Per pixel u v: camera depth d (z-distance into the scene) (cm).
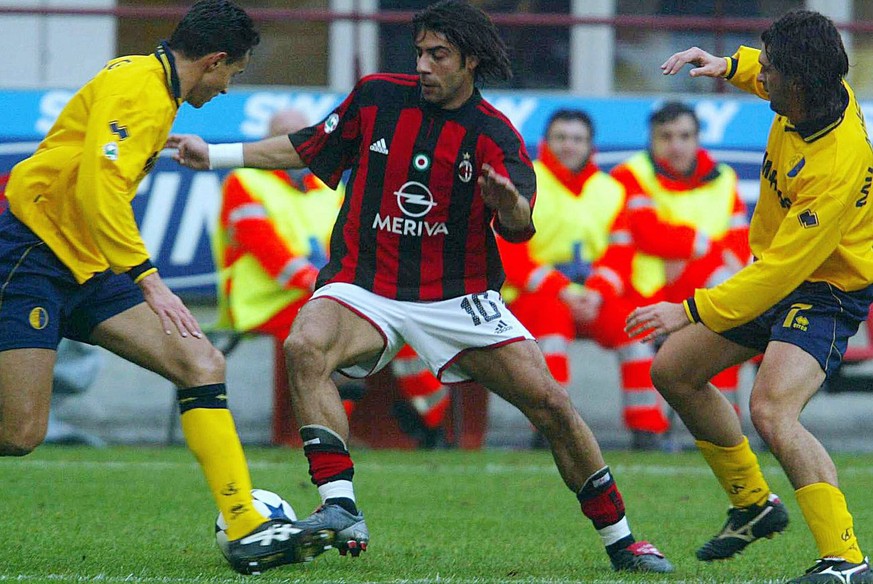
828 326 1675
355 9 4275
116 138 1540
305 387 1692
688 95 3969
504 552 1959
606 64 4284
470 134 1727
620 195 3753
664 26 4294
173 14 4272
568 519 2378
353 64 4234
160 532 2089
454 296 1756
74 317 1669
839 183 1606
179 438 3866
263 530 1620
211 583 1562
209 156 1816
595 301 3700
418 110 1741
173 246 3697
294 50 4238
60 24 4241
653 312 1675
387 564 1805
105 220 1527
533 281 3666
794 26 1616
